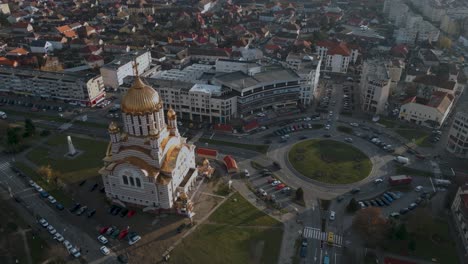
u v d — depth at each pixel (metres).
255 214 151.38
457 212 146.50
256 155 190.88
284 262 130.50
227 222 146.75
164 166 145.50
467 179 167.12
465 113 185.38
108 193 155.00
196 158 186.12
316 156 190.38
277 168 181.12
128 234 140.75
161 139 145.75
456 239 140.62
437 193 164.88
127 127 143.88
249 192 164.00
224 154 191.12
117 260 130.50
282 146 198.88
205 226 144.50
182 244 136.38
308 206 156.88
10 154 189.50
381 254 134.12
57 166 180.00
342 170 180.00
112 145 146.25
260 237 140.38
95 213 151.00
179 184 155.88
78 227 143.88
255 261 130.38
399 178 169.62
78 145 197.88
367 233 136.50
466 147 187.62
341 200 160.12
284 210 154.38
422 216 140.38
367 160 187.75
